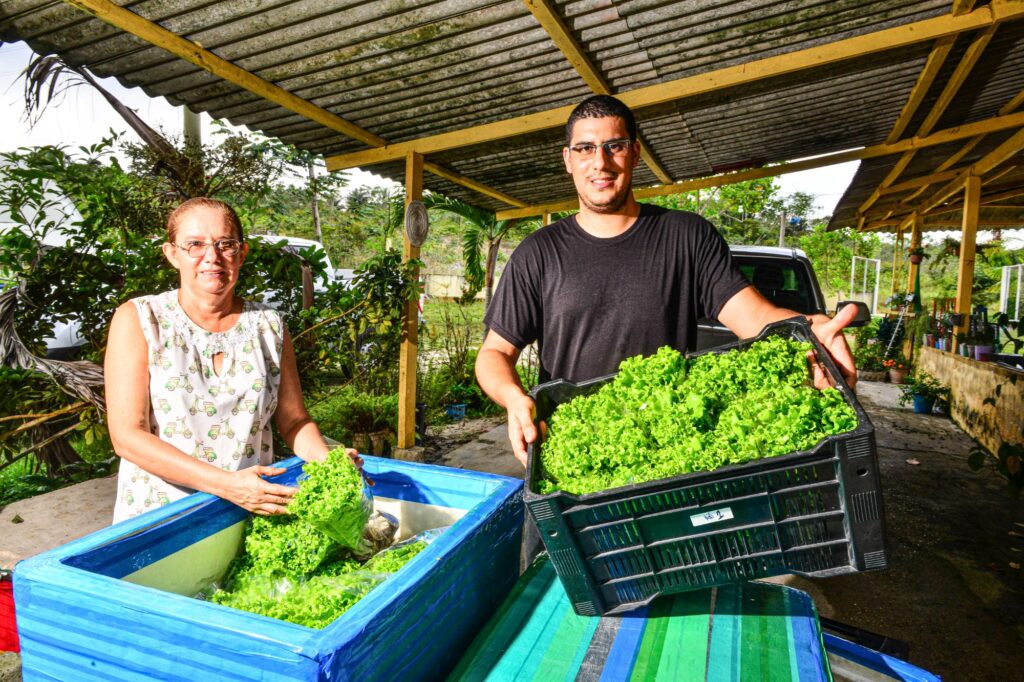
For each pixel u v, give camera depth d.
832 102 6.30
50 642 1.12
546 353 2.25
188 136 6.68
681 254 2.10
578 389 1.69
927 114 6.86
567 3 3.73
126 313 1.79
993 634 3.31
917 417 8.47
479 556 1.48
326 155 6.53
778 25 4.28
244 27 3.79
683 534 1.27
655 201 21.47
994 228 15.77
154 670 1.04
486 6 3.69
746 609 1.47
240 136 6.47
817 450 1.17
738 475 1.20
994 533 4.59
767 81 5.38
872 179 10.66
